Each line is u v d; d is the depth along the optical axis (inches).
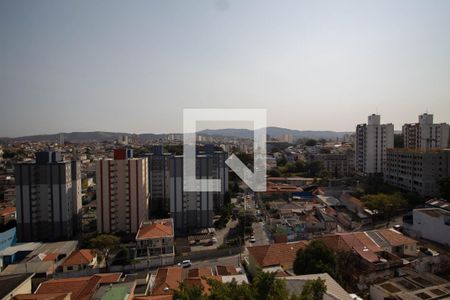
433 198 3127.5
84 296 1385.3
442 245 2118.6
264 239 2647.6
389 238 1953.7
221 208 3543.3
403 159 3789.4
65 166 2805.1
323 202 3503.9
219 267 1872.5
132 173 2915.8
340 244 1863.9
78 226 3046.3
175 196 3004.4
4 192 4060.0
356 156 5014.8
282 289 784.9
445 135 4753.9
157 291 1472.7
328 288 1169.4
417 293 1288.1
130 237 2817.4
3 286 1443.2
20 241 2731.3
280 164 6294.3
